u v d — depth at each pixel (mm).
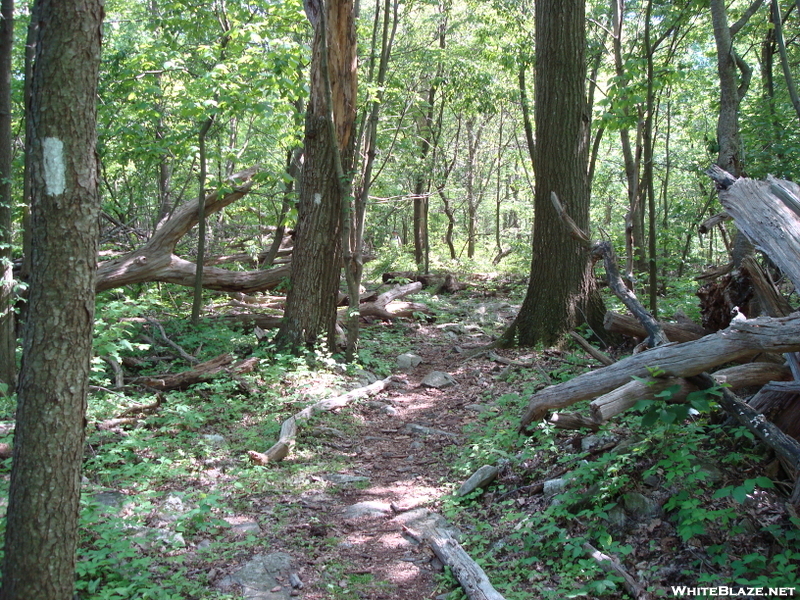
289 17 10453
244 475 5977
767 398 4738
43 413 3109
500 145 25969
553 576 4191
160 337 9969
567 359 9234
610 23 14906
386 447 7102
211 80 9211
